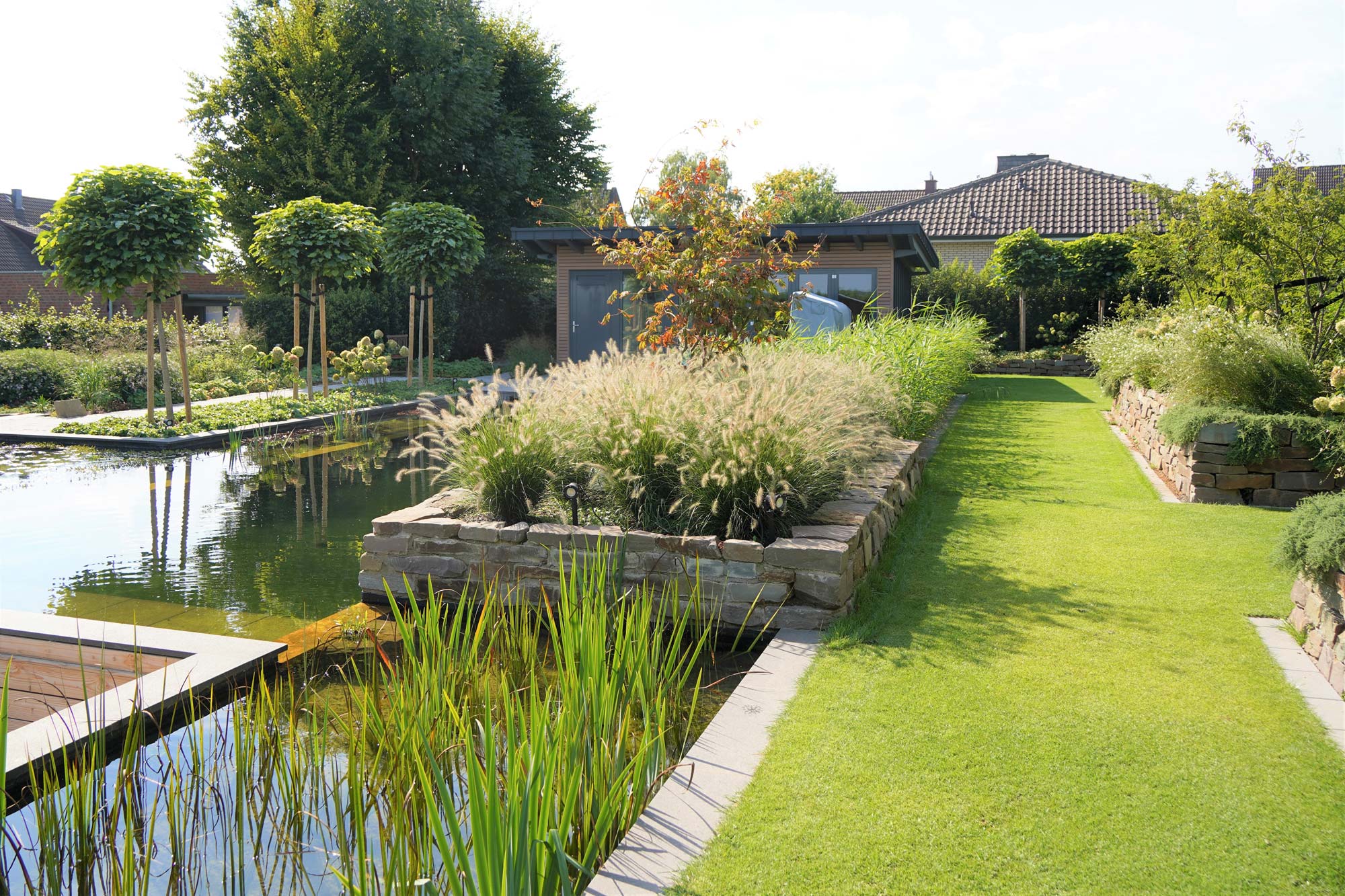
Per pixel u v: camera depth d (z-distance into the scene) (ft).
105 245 33.14
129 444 33.04
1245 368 22.44
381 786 8.85
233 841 8.35
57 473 28.37
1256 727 9.45
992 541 17.39
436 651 10.86
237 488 26.13
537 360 68.85
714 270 22.31
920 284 68.39
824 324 42.88
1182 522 18.79
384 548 15.52
